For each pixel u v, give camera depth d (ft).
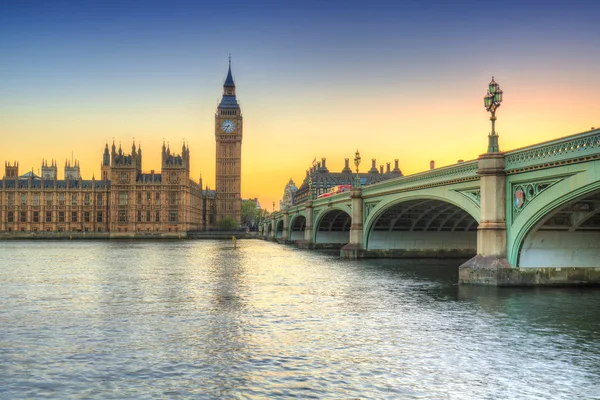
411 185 179.22
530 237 125.39
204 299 119.85
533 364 67.92
